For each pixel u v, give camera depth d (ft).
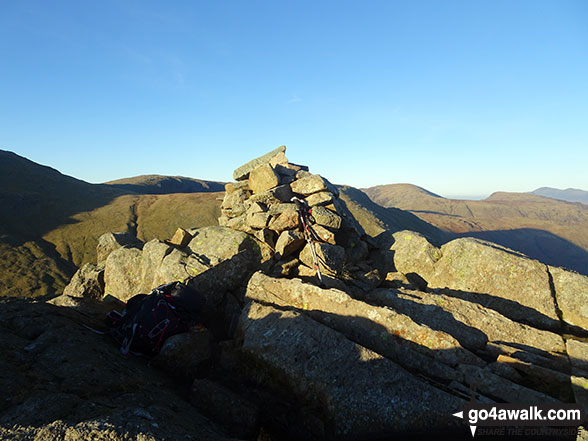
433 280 42.29
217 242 44.91
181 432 13.88
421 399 19.71
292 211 45.55
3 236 392.27
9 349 17.40
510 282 37.04
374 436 18.57
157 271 41.04
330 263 41.88
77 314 27.20
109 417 13.41
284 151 64.34
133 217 507.71
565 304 34.58
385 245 49.62
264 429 20.33
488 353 27.55
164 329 24.02
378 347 26.02
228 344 26.00
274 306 29.86
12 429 11.89
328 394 19.83
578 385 21.34
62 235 432.25
